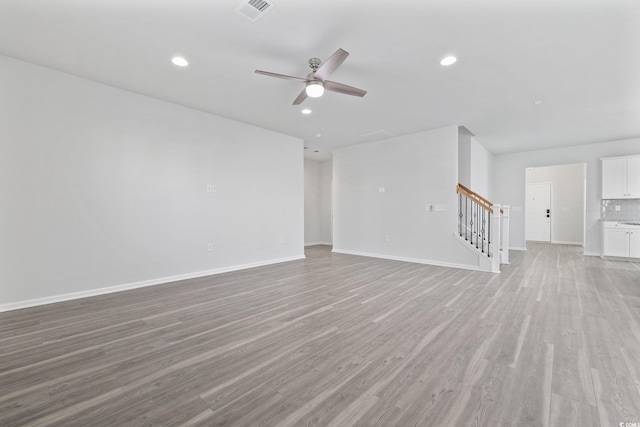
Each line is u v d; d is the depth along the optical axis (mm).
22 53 2938
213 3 2182
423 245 5695
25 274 3111
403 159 6004
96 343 2295
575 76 3324
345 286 3975
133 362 2014
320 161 9258
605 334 2422
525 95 3875
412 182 5859
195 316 2877
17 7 2217
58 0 2139
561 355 2080
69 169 3393
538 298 3412
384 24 2422
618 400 1584
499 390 1685
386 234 6301
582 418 1447
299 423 1430
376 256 6484
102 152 3635
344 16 2320
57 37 2648
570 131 5617
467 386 1726
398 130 5629
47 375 1854
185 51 2883
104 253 3654
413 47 2766
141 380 1802
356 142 6656
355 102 4172
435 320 2754
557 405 1548
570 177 9086
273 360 2039
